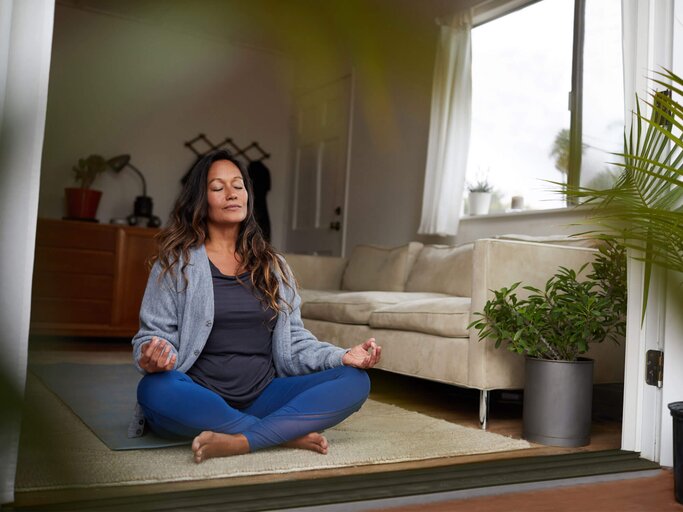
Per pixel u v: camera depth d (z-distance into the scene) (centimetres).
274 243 643
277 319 191
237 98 631
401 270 396
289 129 645
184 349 175
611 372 262
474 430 228
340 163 564
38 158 125
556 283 221
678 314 179
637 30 208
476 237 396
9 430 26
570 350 221
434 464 181
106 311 509
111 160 568
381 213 501
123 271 514
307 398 175
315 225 596
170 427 171
